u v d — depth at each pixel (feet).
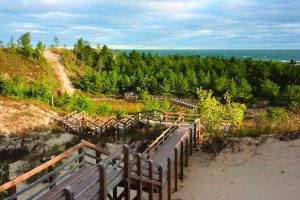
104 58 280.51
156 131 74.08
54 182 32.07
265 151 53.57
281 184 42.91
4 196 33.37
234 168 52.54
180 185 51.29
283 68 230.68
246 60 295.69
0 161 66.18
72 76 238.07
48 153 71.46
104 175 29.17
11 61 224.53
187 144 57.26
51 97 154.20
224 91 199.00
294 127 61.93
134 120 83.56
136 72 247.50
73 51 299.17
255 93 209.87
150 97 195.31
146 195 48.85
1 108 112.57
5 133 91.50
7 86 150.00
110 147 75.05
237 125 67.21
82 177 29.01
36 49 249.55
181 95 214.90
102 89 215.72
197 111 92.53
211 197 45.14
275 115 109.09
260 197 40.98
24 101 130.82
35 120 108.88
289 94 167.63
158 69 257.75
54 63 250.78
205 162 57.52
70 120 106.42
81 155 37.42
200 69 248.93
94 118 119.14
